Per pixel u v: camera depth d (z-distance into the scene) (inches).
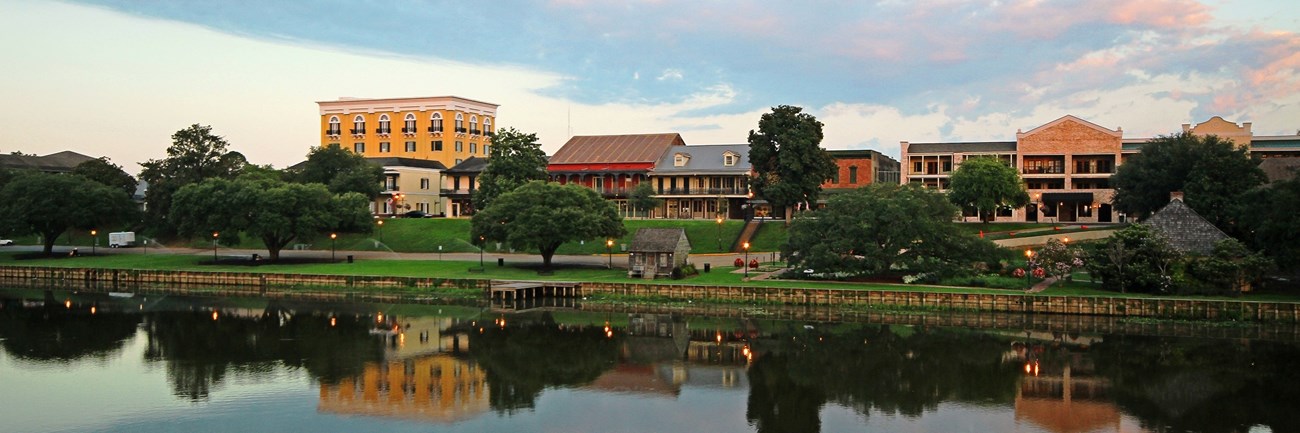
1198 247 3009.4
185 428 1674.5
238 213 4018.2
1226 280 2839.6
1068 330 2600.9
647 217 5241.1
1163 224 3102.9
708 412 1785.2
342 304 3211.1
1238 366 2138.3
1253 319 2664.9
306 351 2348.7
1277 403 1822.1
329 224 4052.7
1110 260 2992.1
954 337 2516.0
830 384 2001.7
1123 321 2721.5
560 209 3538.4
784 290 3065.9
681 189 5260.8
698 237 4426.7
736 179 5187.0
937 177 5270.7
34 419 1723.7
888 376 2075.5
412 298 3356.3
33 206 4387.3
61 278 4001.0
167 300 3356.3
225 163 5413.4
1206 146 3641.7
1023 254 3609.7
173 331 2650.1
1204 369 2116.1
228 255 4439.0
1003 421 1712.6
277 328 2696.9
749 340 2500.0
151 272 3868.1
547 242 3531.0
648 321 2817.4
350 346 2416.3
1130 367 2140.7
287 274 3654.0
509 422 1717.5
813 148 4389.8
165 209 5187.0
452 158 6875.0
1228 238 2970.0
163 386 1969.7
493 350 2368.4
